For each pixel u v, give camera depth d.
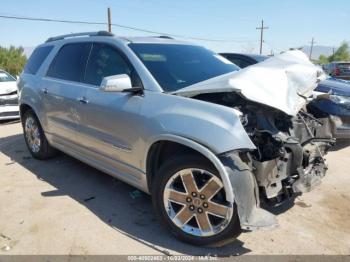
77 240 3.27
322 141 3.89
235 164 2.80
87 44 4.40
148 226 3.51
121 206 3.94
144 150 3.32
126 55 3.75
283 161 3.16
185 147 3.16
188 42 4.53
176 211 3.25
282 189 3.31
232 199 2.75
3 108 8.46
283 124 3.45
